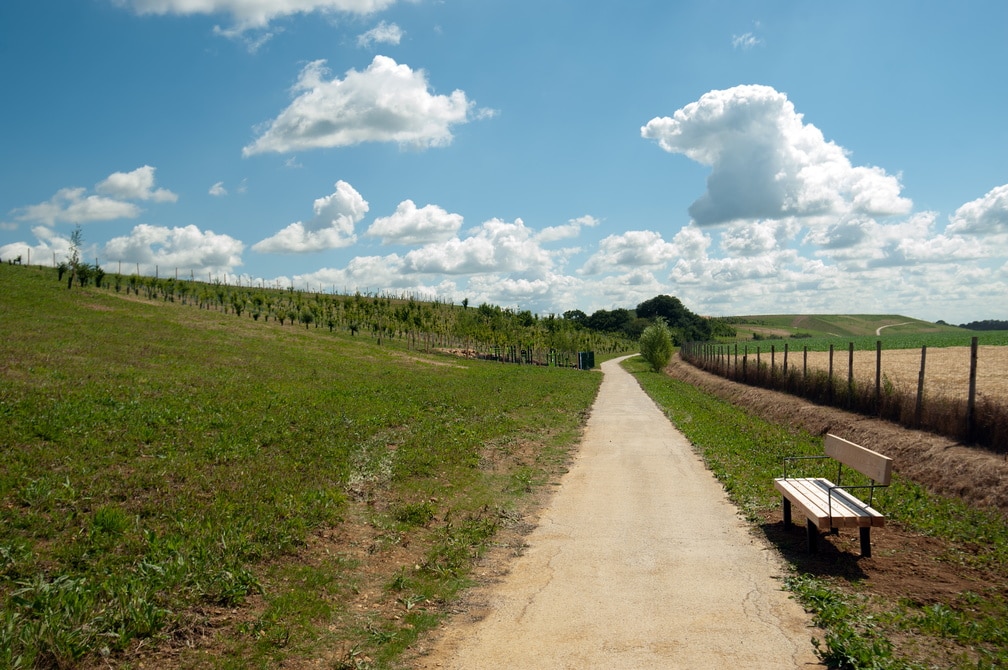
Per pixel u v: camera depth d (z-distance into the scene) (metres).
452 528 8.80
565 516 9.72
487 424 18.50
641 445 16.59
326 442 13.01
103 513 6.90
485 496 10.80
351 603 6.12
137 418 12.32
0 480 7.74
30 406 11.90
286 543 7.14
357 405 19.16
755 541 8.12
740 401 26.92
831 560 7.27
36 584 5.31
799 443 15.56
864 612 5.66
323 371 29.94
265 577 6.38
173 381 19.03
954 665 4.70
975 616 5.66
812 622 5.54
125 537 6.64
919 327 167.62
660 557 7.55
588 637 5.37
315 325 63.81
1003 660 4.71
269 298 76.62
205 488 8.79
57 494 7.55
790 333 159.38
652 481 12.08
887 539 8.11
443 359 52.56
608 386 41.91
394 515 9.03
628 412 25.25
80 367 18.91
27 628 4.51
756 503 10.02
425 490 10.57
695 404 27.27
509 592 6.58
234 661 4.77
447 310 108.81
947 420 12.87
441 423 17.69
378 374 32.22
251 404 16.64
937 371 29.78
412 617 5.88
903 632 5.28
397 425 16.73
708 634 5.34
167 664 4.63
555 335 75.31
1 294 36.84
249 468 10.09
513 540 8.53
